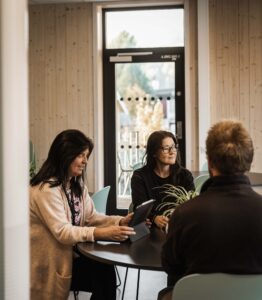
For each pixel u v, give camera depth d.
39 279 2.29
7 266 1.00
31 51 6.02
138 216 2.25
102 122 6.10
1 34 0.97
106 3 5.83
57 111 6.03
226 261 1.43
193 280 1.43
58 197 2.30
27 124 1.03
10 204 0.99
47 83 6.03
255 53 5.63
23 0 1.02
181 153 5.94
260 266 1.44
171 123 6.00
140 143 6.08
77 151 2.35
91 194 3.70
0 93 0.98
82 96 5.97
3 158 0.98
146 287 3.64
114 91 6.07
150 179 2.74
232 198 1.48
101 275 2.36
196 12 5.69
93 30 5.88
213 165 1.54
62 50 5.96
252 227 1.44
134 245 2.13
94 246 2.12
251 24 5.62
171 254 1.57
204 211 1.47
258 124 5.67
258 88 5.65
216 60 5.71
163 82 5.98
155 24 5.95
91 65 5.92
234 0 5.63
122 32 6.02
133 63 6.02
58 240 2.22
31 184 2.35
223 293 1.44
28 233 1.03
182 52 5.90
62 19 5.93
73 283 2.47
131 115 6.08
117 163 6.14
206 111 5.66
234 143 1.50
